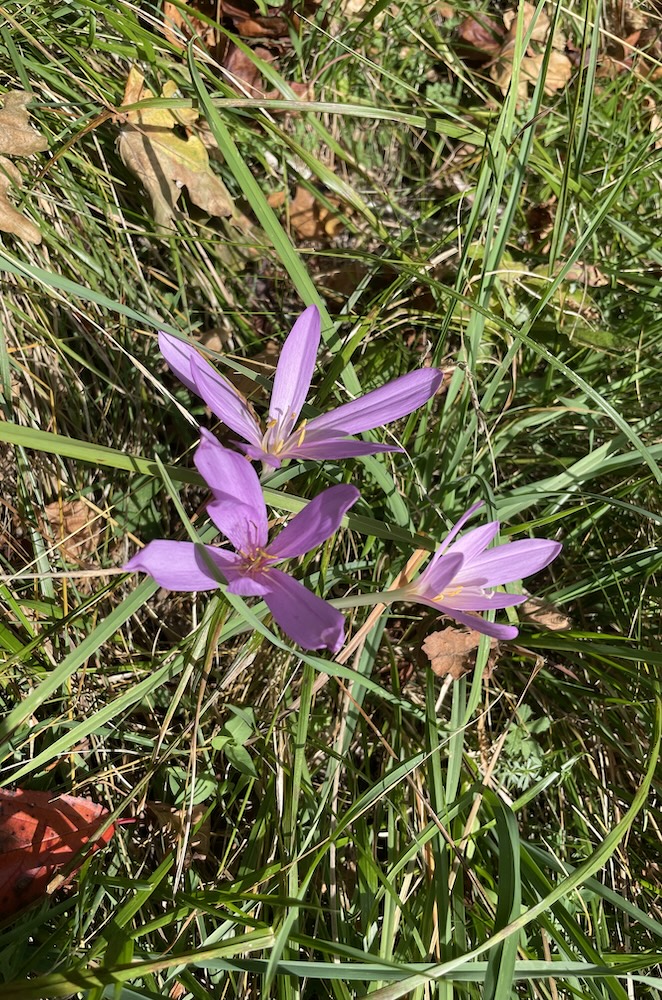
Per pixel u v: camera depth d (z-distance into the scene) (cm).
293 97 46
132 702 40
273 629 43
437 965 35
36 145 44
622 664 45
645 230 55
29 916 39
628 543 50
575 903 43
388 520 46
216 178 49
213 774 42
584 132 47
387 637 45
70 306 45
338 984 37
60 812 39
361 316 49
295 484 45
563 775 45
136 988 36
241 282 52
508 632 35
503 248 46
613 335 52
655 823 44
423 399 38
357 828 41
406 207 57
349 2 55
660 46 60
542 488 46
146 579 38
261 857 40
